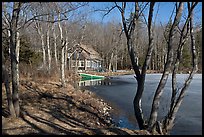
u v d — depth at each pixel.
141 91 9.06
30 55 28.62
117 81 41.25
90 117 13.38
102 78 47.72
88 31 34.62
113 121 13.41
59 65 30.45
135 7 9.13
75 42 32.53
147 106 17.47
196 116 14.09
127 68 75.12
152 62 73.38
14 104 10.36
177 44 9.56
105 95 23.58
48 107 14.26
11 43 9.95
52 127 9.75
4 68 9.77
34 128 9.29
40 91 19.62
